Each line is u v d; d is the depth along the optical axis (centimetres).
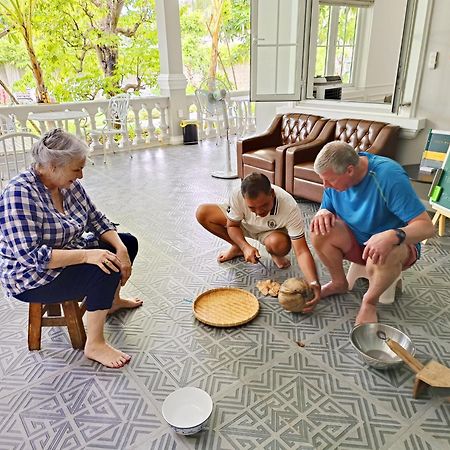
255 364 167
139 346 179
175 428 131
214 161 532
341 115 381
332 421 138
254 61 415
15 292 159
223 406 145
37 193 152
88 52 784
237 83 1050
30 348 178
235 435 133
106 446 131
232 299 210
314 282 201
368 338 175
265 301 212
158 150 607
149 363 169
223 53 1005
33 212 148
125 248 184
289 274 240
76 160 149
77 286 162
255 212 206
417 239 165
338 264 206
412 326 188
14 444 132
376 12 554
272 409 143
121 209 356
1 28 685
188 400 144
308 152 349
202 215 250
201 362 169
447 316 195
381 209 179
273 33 417
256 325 192
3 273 154
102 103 566
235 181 437
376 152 319
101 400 150
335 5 516
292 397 149
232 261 258
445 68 301
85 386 157
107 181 445
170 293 222
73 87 784
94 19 754
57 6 696
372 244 165
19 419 142
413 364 150
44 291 160
